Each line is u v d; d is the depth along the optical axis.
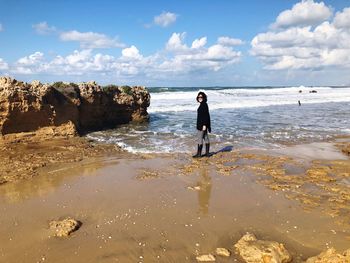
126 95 13.31
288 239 4.09
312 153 8.38
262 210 4.93
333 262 3.25
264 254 3.56
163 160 7.64
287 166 7.17
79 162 7.38
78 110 10.99
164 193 5.58
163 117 15.36
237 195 5.52
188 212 4.85
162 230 4.30
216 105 21.34
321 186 5.92
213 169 6.96
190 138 10.22
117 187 5.84
